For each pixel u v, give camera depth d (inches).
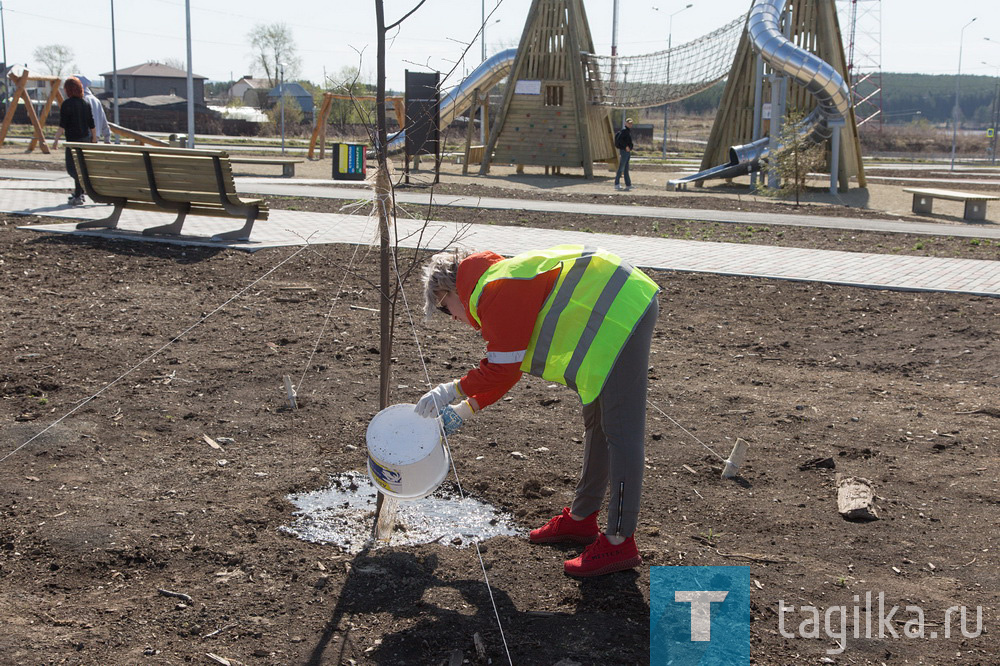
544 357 131.0
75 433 190.5
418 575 138.9
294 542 148.0
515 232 506.0
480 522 159.9
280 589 133.0
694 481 177.8
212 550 143.1
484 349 266.7
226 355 249.6
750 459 188.9
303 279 353.4
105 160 434.9
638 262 409.1
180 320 285.3
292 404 211.3
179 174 420.2
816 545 151.6
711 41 1106.1
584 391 130.3
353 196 694.5
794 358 268.1
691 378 244.8
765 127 1066.7
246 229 431.2
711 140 1101.1
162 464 177.0
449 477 177.3
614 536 136.9
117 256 382.9
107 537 145.0
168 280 343.9
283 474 174.6
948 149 2864.2
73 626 120.9
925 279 372.5
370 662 115.7
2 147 1395.2
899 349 276.7
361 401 217.8
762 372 252.4
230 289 332.2
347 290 335.9
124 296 315.3
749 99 1068.5
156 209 444.8
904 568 143.9
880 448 195.9
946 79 6038.4
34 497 159.5
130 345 255.4
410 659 116.6
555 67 1167.6
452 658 116.9
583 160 1158.3
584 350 129.3
